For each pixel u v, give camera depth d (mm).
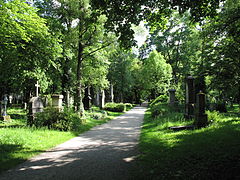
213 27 9508
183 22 32031
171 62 39188
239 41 8781
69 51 19031
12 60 14812
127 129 11836
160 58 36594
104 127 12789
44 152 6344
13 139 7371
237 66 8867
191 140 6469
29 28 12008
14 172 4449
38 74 17422
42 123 10695
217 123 8719
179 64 36750
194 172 3896
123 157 5578
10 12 10250
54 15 16734
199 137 6680
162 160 4906
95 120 16234
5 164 4883
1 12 10141
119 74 43625
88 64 21359
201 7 6250
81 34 16547
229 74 8914
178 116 12766
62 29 17516
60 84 21344
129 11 6398
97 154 5988
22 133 8359
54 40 14906
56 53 15430
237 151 4664
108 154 5965
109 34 16734
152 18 6988
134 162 5062
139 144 7348
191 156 4844
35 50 14906
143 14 6676
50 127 10469
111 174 4242
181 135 7559
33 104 11484
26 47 14578
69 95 23938
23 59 15211
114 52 20406
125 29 6703
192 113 11945
